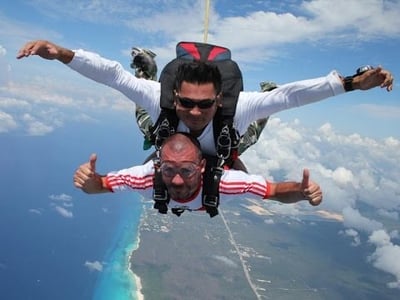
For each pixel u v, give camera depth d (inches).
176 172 167.0
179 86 162.9
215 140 178.7
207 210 183.5
